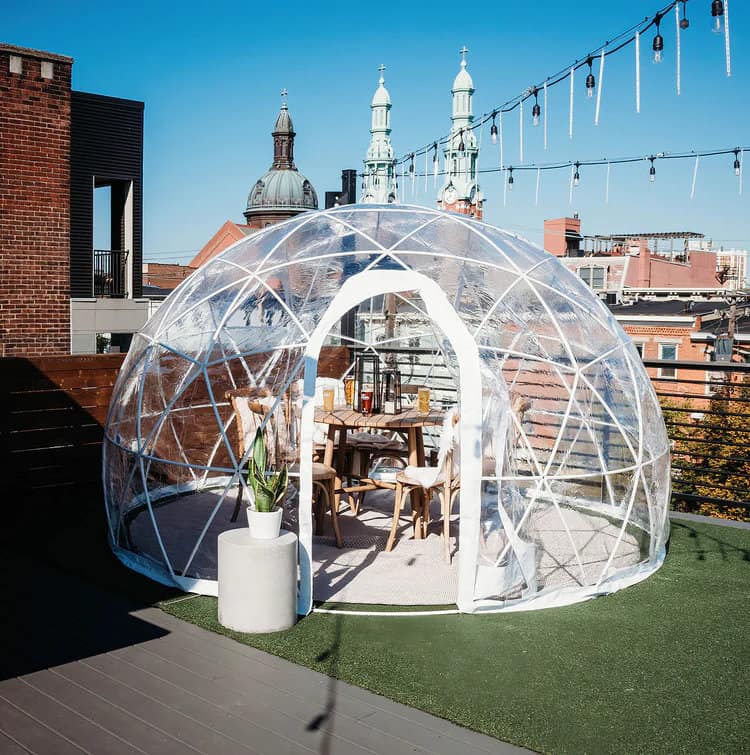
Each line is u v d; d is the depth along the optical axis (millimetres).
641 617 5664
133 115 19766
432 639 5160
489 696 4363
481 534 5734
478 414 5684
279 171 79562
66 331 15945
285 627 5262
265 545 5188
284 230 7738
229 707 4188
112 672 4574
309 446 5668
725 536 7969
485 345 6465
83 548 7090
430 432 10492
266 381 6734
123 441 6879
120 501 6801
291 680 4516
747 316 28266
